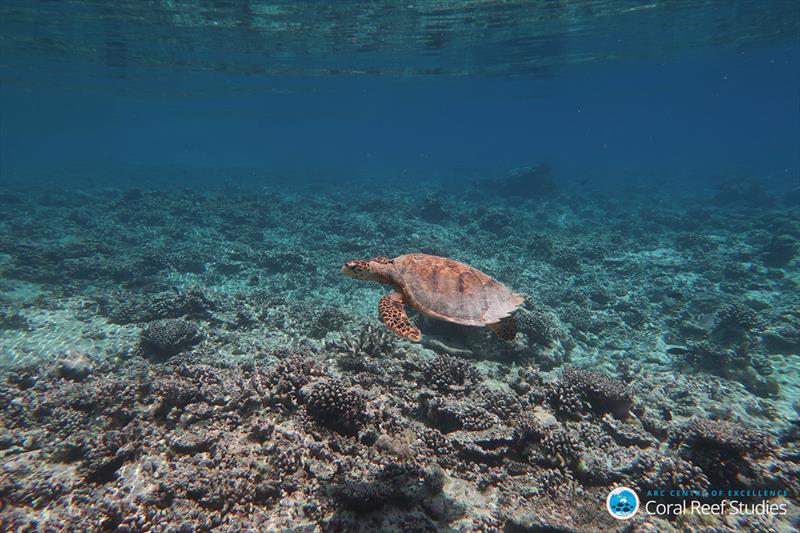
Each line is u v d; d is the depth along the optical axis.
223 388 7.29
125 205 28.64
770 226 26.53
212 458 5.79
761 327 13.07
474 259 21.70
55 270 16.75
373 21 27.59
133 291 15.70
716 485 6.26
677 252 23.78
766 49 45.12
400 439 6.59
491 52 36.72
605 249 23.95
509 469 6.45
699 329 13.96
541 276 19.83
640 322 15.30
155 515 4.91
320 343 11.59
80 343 11.48
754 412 9.73
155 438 6.23
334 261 20.19
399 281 5.95
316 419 6.43
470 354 10.48
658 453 7.06
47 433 6.80
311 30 29.08
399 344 10.75
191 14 25.53
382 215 30.08
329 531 4.86
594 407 8.45
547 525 5.30
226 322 12.73
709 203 41.59
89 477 5.74
